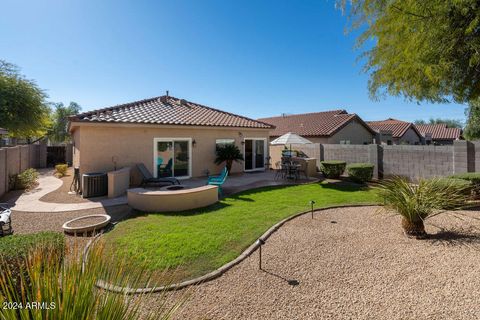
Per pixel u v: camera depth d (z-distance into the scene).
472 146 10.85
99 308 1.90
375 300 3.44
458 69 5.14
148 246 5.20
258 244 4.76
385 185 6.87
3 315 1.72
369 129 27.30
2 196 10.47
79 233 6.12
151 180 11.91
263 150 19.00
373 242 5.48
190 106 18.16
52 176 16.88
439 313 3.14
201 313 3.22
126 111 13.80
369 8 5.70
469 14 4.37
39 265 2.09
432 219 6.95
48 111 24.14
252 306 3.36
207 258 4.73
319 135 23.50
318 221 6.97
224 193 10.96
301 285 3.85
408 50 4.95
